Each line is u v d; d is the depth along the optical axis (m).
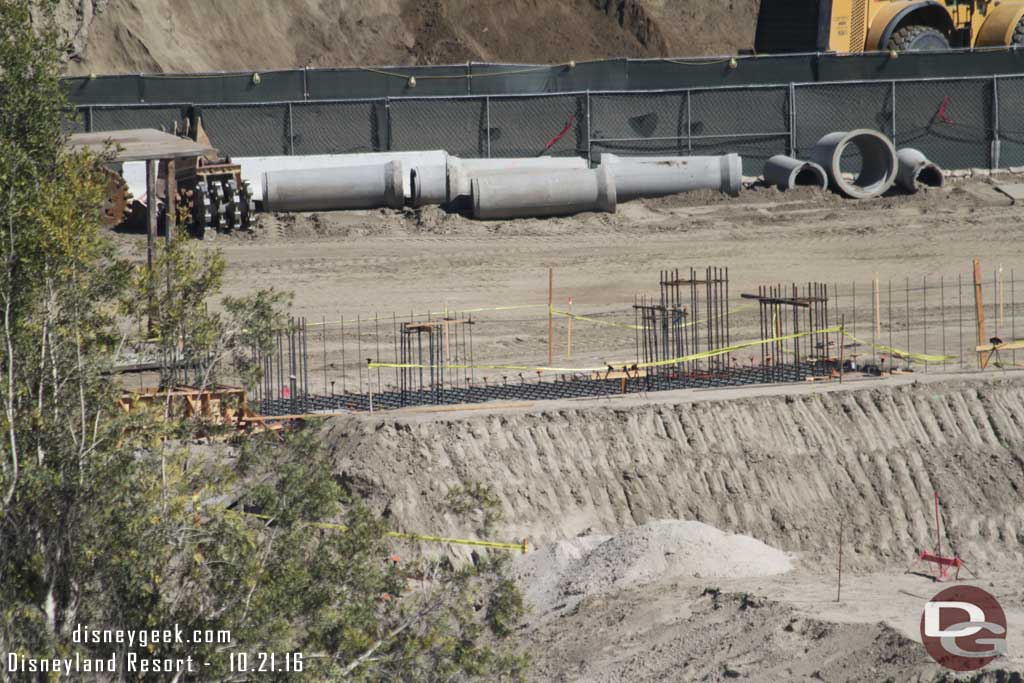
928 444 83.00
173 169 91.06
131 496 48.22
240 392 70.75
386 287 116.06
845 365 92.12
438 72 157.00
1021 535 78.62
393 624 52.91
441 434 76.62
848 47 155.75
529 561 70.44
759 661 54.72
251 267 119.31
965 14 159.25
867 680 51.53
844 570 73.06
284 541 50.50
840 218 135.25
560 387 87.19
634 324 107.31
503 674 54.06
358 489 73.31
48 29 54.03
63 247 49.28
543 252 125.88
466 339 103.50
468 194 135.50
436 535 72.19
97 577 47.91
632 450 78.94
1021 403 86.75
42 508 47.81
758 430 81.44
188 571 48.53
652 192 140.50
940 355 97.69
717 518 76.75
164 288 56.38
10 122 51.84
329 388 90.12
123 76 150.88
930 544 77.31
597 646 60.00
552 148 150.88
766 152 152.25
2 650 46.16
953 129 152.38
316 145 148.38
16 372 49.62
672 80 156.25
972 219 134.00
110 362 51.12
